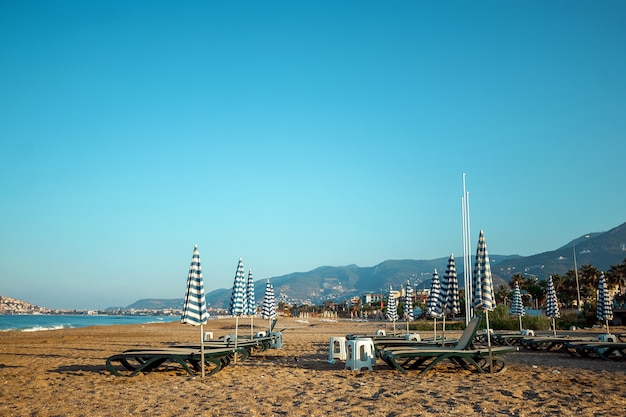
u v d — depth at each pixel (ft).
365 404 25.30
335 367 41.04
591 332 102.58
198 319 34.22
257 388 30.42
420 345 46.96
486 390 28.86
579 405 24.29
